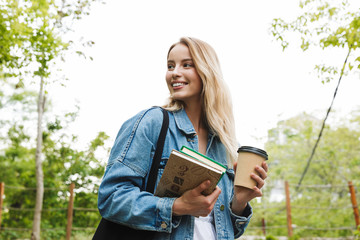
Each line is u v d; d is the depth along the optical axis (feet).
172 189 4.29
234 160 5.32
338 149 67.10
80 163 43.16
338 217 57.67
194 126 5.44
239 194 4.80
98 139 44.16
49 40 15.76
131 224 4.28
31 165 53.16
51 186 43.29
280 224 61.57
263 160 4.70
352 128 67.21
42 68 16.21
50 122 44.55
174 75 5.34
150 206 4.26
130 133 4.75
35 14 15.64
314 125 69.36
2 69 16.60
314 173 69.41
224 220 4.97
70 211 31.63
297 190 67.51
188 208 4.19
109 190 4.42
